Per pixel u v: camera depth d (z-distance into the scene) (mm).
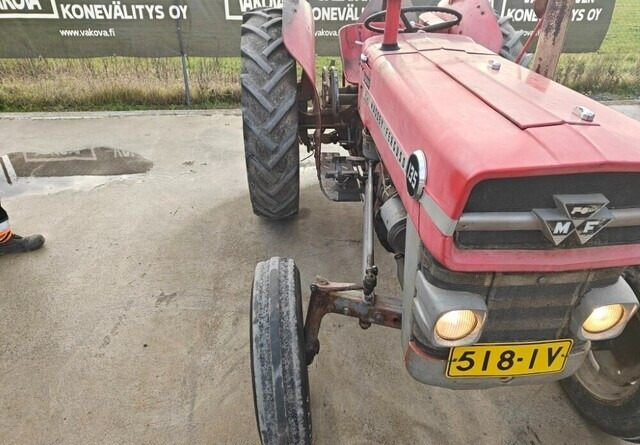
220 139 4793
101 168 4109
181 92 5797
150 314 2516
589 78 6336
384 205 1853
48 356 2256
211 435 1914
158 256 2971
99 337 2367
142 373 2180
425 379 1417
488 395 2117
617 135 1170
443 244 1161
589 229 1123
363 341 2387
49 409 2008
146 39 5531
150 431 1927
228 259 2957
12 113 5398
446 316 1235
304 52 2633
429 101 1452
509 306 1272
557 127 1204
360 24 2955
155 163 4223
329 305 1688
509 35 3078
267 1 5473
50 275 2781
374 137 1967
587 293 1274
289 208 2988
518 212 1131
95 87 5695
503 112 1316
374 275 1646
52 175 3961
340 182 2787
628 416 1745
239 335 2398
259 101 2611
